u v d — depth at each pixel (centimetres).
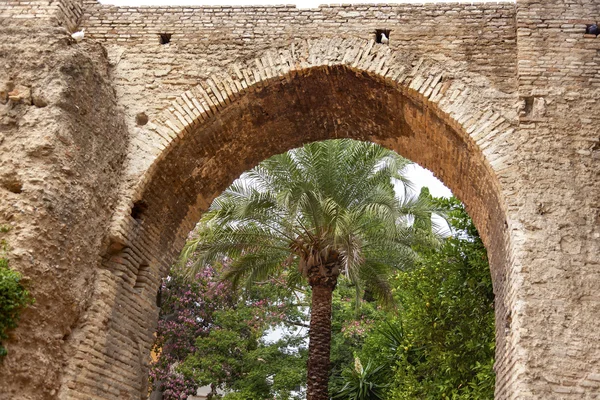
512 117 958
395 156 1667
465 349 1466
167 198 1066
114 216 970
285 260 1806
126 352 984
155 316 1075
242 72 1037
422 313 1523
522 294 855
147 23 1077
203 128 1043
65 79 909
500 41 1009
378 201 1562
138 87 1039
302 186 1504
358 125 1153
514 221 894
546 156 924
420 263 1655
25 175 860
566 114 942
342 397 2358
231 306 2488
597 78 957
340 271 1653
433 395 1519
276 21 1062
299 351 2589
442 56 1010
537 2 1004
